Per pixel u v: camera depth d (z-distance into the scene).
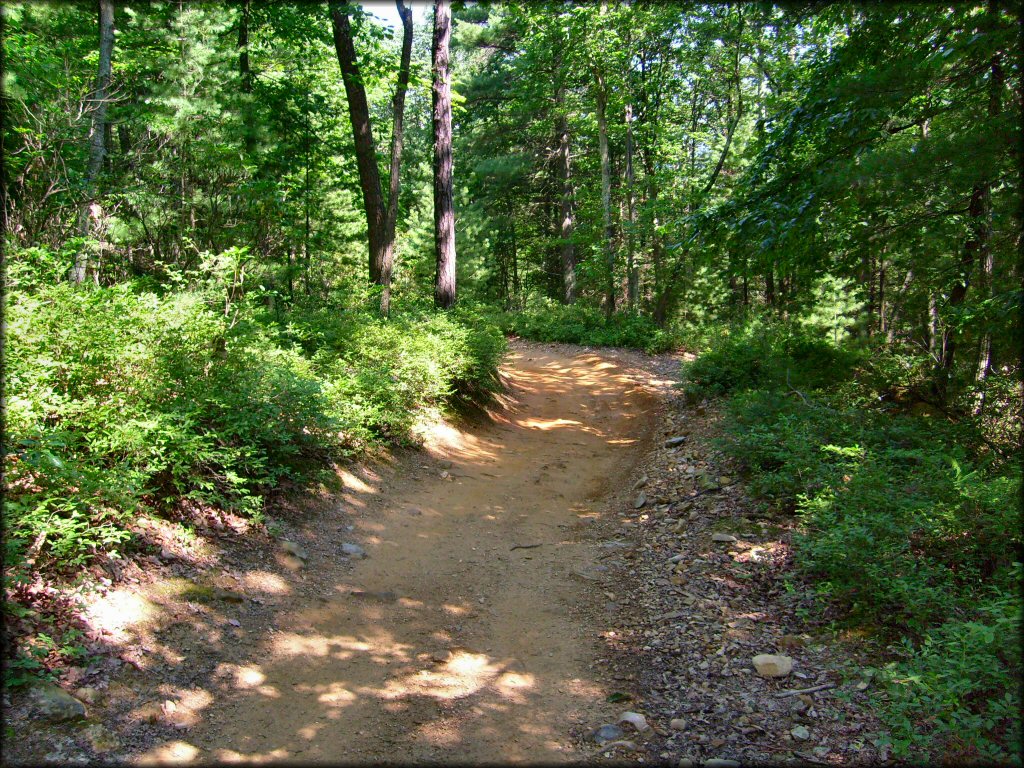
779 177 7.39
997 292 6.86
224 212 12.44
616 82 21.06
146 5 12.09
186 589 4.52
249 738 3.44
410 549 6.41
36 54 9.98
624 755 3.38
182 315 6.46
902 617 4.35
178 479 5.35
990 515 4.80
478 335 12.90
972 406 7.70
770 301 20.17
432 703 3.91
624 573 5.91
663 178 22.80
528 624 5.04
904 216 7.29
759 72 19.45
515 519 7.62
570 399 15.19
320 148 18.16
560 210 32.53
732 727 3.57
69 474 3.95
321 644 4.50
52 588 3.82
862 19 6.81
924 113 6.83
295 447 6.46
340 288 17.78
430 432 10.13
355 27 16.22
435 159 15.51
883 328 14.27
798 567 5.32
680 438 9.80
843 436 7.21
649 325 21.84
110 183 10.82
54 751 2.93
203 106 11.40
